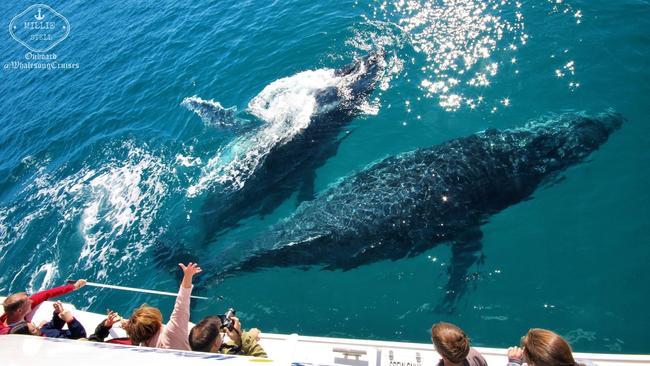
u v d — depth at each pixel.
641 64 12.61
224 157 14.66
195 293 11.32
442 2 16.36
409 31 15.91
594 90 12.39
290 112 15.08
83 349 4.03
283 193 13.05
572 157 11.28
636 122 11.54
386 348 6.15
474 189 11.06
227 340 6.67
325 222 11.48
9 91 21.70
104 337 6.41
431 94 13.79
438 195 11.03
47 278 12.52
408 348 6.19
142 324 5.88
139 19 24.28
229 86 16.97
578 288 9.45
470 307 9.71
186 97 17.27
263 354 6.11
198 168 14.64
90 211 14.27
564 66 13.16
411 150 12.56
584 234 10.22
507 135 11.59
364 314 10.19
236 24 19.98
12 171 16.73
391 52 15.45
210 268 11.78
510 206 11.13
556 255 10.07
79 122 18.09
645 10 13.77
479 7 15.68
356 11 17.62
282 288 11.11
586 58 13.16
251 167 14.10
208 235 12.80
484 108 12.92
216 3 22.45
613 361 6.00
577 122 11.62
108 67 21.09
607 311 8.98
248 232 12.50
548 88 12.81
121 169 15.45
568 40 13.72
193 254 12.39
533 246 10.37
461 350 5.13
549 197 11.01
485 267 10.28
